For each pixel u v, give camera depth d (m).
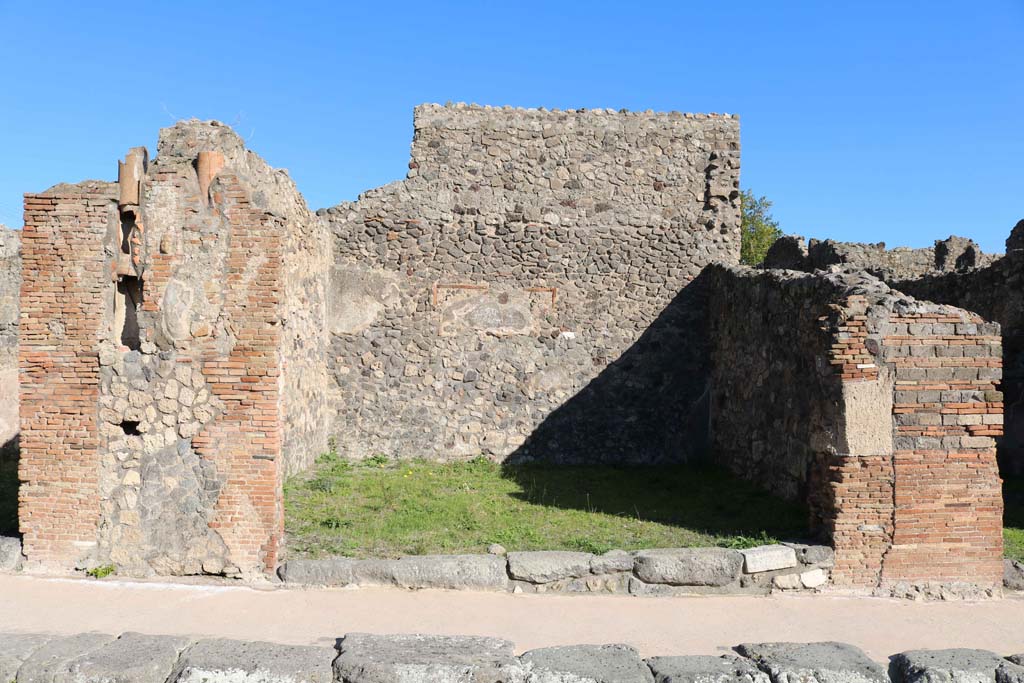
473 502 9.56
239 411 6.88
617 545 7.55
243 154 8.12
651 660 5.25
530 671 5.02
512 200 13.02
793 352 9.37
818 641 5.93
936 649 5.59
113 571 6.86
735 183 13.31
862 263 15.84
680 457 13.05
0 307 13.59
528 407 12.91
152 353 6.89
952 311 7.19
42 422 6.91
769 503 9.32
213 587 6.67
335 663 5.02
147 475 6.88
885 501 7.05
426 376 12.77
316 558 7.09
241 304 6.89
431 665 4.97
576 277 13.07
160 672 4.98
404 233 12.81
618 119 13.27
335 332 12.63
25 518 6.93
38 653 5.10
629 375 13.08
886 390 7.08
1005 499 10.34
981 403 7.14
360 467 11.81
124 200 6.84
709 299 13.21
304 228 10.91
